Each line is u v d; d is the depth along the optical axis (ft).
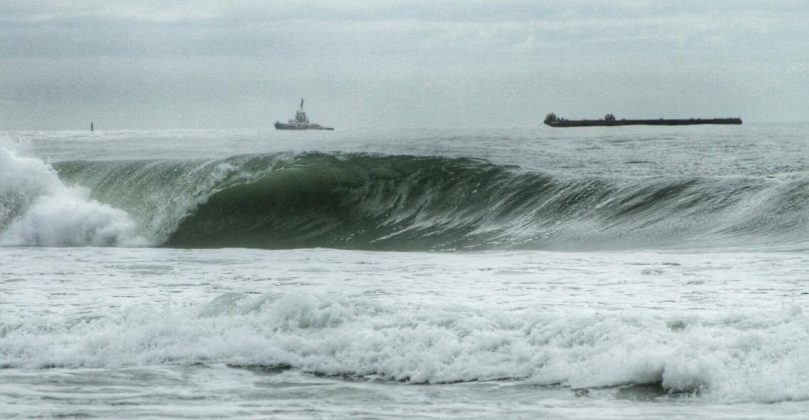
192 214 378.94
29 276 219.00
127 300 179.73
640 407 99.91
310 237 347.97
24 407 102.73
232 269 230.89
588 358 114.73
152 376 117.80
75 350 129.18
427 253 276.82
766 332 115.55
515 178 358.64
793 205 282.15
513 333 123.24
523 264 232.94
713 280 194.59
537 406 101.55
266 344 126.93
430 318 129.80
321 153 396.98
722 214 290.35
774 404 99.25
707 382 105.70
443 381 113.70
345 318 132.26
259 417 98.32
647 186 322.34
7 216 379.55
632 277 202.69
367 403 104.17
